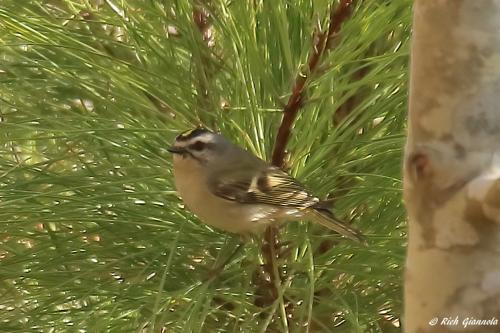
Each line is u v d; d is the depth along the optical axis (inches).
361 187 204.8
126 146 215.3
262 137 225.5
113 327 210.5
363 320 210.4
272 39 214.1
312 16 205.5
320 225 231.8
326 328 197.9
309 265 193.3
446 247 135.3
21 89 221.9
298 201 212.1
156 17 223.0
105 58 219.1
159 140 224.5
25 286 211.2
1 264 205.9
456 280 135.0
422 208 136.9
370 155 213.8
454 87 134.1
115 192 207.6
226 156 218.5
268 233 217.0
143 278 209.0
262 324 194.7
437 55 134.7
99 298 223.5
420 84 136.6
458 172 133.6
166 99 216.5
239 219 215.5
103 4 227.6
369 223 220.8
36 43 207.9
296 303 203.0
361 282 218.2
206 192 215.5
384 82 213.3
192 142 216.4
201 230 227.8
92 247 208.1
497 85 133.6
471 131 133.7
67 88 222.4
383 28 199.2
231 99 219.8
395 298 211.5
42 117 206.4
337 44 205.8
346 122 210.7
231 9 213.6
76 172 217.0
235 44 212.4
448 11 133.4
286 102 212.1
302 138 211.9
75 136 209.2
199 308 197.0
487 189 127.6
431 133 135.6
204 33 224.8
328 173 218.7
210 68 217.8
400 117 216.7
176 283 212.4
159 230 215.0
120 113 218.2
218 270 207.3
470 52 133.3
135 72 216.2
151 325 175.8
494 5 133.0
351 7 198.8
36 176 213.6
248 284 200.1
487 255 133.3
